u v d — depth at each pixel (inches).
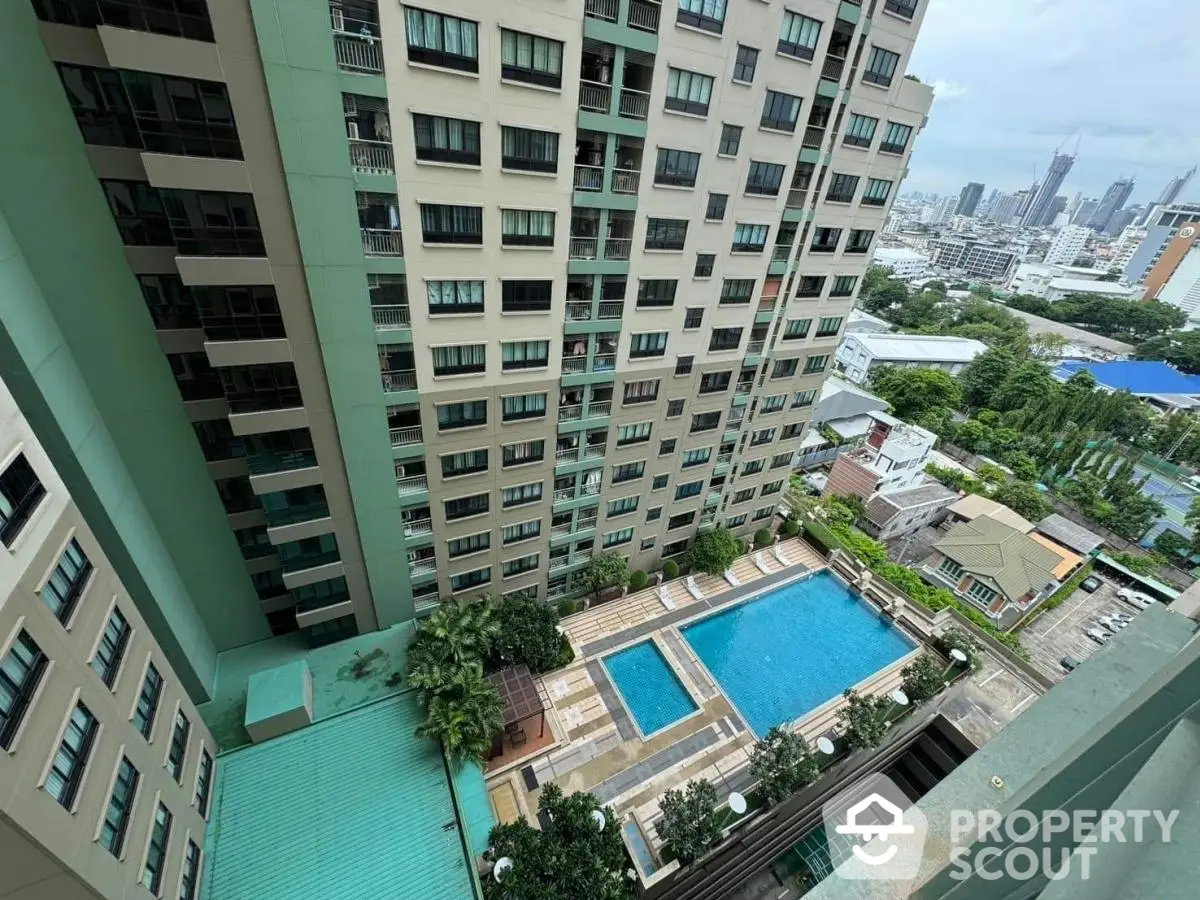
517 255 836.6
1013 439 2694.4
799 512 1717.5
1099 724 166.4
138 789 598.9
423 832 786.8
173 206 620.4
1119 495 2378.2
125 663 607.2
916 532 2140.7
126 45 535.2
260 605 983.0
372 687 959.6
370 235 730.8
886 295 5083.7
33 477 505.4
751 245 1058.7
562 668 1182.3
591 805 820.6
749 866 975.6
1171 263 6378.0
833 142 1032.2
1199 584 414.6
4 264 573.9
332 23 624.1
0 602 444.8
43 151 572.4
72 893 489.1
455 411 924.0
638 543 1362.0
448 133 708.0
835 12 884.0
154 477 786.2
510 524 1106.7
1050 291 6510.8
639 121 820.6
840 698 1202.0
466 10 650.8
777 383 1328.7
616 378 1063.0
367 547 959.0
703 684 1190.9
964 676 1237.7
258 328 717.9
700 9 783.1
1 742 433.4
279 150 626.5
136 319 684.1
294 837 764.6
